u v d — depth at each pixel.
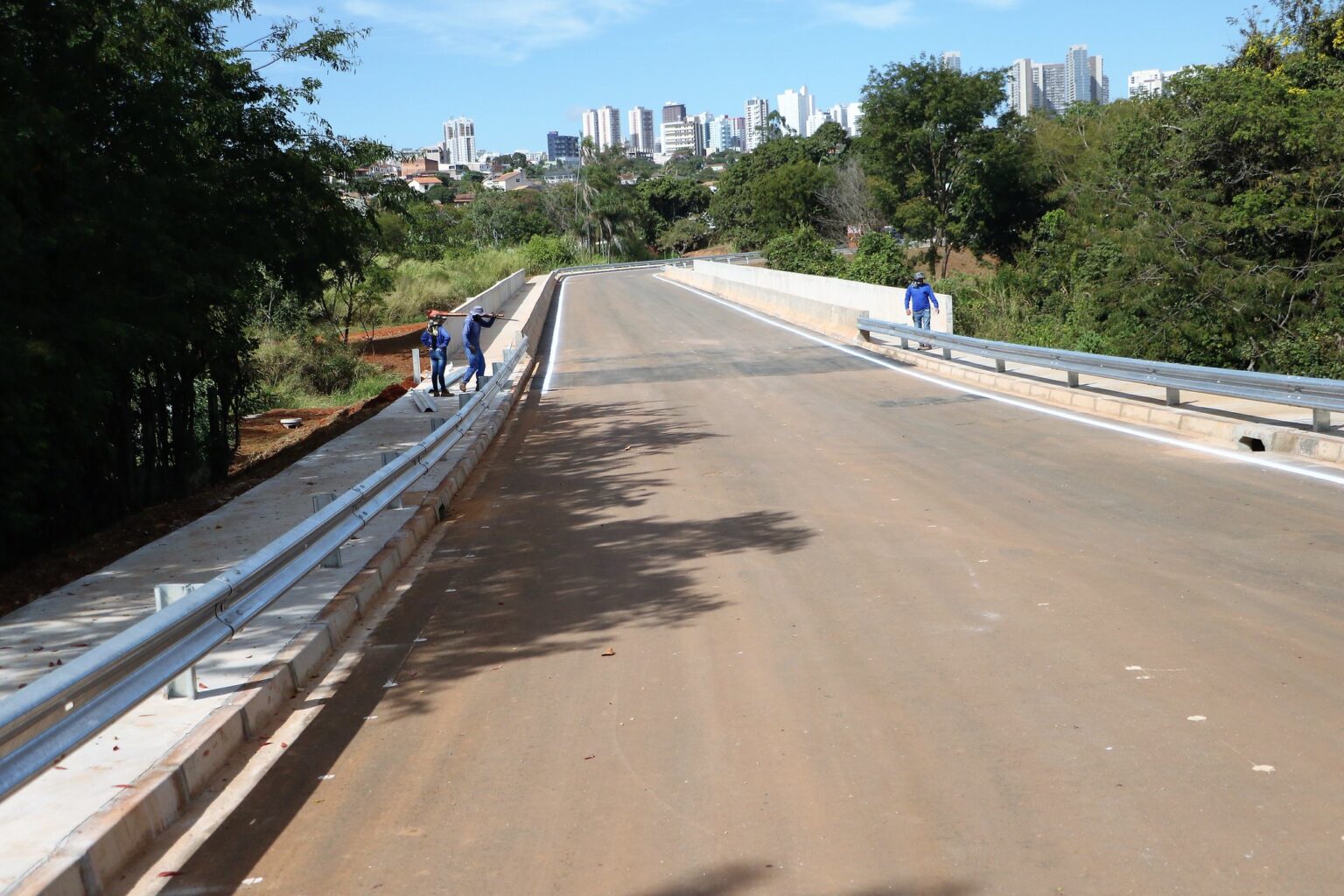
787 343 27.73
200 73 13.65
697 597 7.54
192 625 5.41
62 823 4.26
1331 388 11.02
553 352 29.94
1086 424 14.05
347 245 15.87
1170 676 5.51
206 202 12.64
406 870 4.07
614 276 76.19
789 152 113.88
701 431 15.47
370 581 8.06
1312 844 3.82
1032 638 6.24
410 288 48.62
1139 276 29.42
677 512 10.41
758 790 4.52
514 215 112.88
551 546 9.42
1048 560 7.90
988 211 70.38
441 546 9.75
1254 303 27.27
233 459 17.09
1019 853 3.88
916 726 5.08
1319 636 5.96
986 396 17.30
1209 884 3.61
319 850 4.28
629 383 22.20
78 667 4.25
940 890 3.68
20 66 9.55
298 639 6.63
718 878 3.85
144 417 12.47
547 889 3.86
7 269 9.04
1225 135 28.88
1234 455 11.48
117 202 10.45
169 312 11.08
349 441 15.41
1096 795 4.28
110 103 10.98
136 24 11.90
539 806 4.52
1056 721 5.04
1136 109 34.84
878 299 27.20
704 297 48.19
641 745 5.08
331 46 15.44
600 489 11.88
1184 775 4.41
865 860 3.91
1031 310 39.59
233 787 4.95
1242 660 5.68
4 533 9.44
